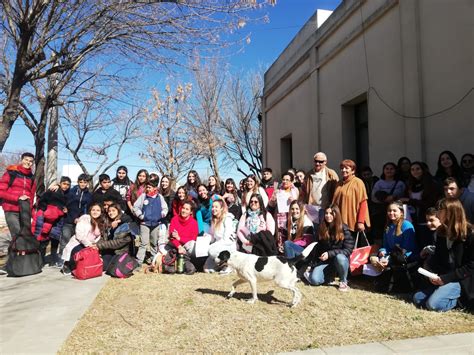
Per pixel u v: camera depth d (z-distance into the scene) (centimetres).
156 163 2027
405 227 548
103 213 711
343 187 616
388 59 877
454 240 458
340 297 518
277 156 1620
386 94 883
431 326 403
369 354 334
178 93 1961
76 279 638
